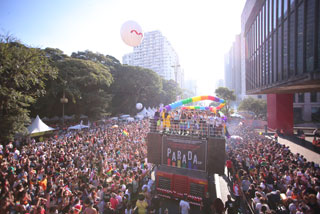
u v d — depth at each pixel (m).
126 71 51.19
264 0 24.58
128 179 10.40
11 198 7.47
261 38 26.23
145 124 34.75
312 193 7.92
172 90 76.06
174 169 11.02
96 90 37.28
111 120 41.47
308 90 26.09
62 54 37.94
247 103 59.47
